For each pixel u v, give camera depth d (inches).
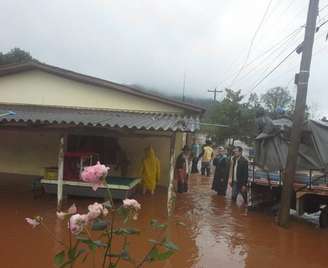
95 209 114.8
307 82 436.8
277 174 489.7
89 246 119.9
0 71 649.0
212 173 948.0
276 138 497.0
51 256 302.8
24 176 652.1
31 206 465.4
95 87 646.5
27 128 463.2
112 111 625.3
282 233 415.5
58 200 447.2
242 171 563.8
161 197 565.6
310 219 500.1
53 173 488.7
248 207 531.2
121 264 285.6
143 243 343.3
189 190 664.4
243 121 1694.1
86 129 459.5
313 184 446.9
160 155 641.0
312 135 465.4
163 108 639.8
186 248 340.8
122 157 597.0
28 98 657.0
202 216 469.1
